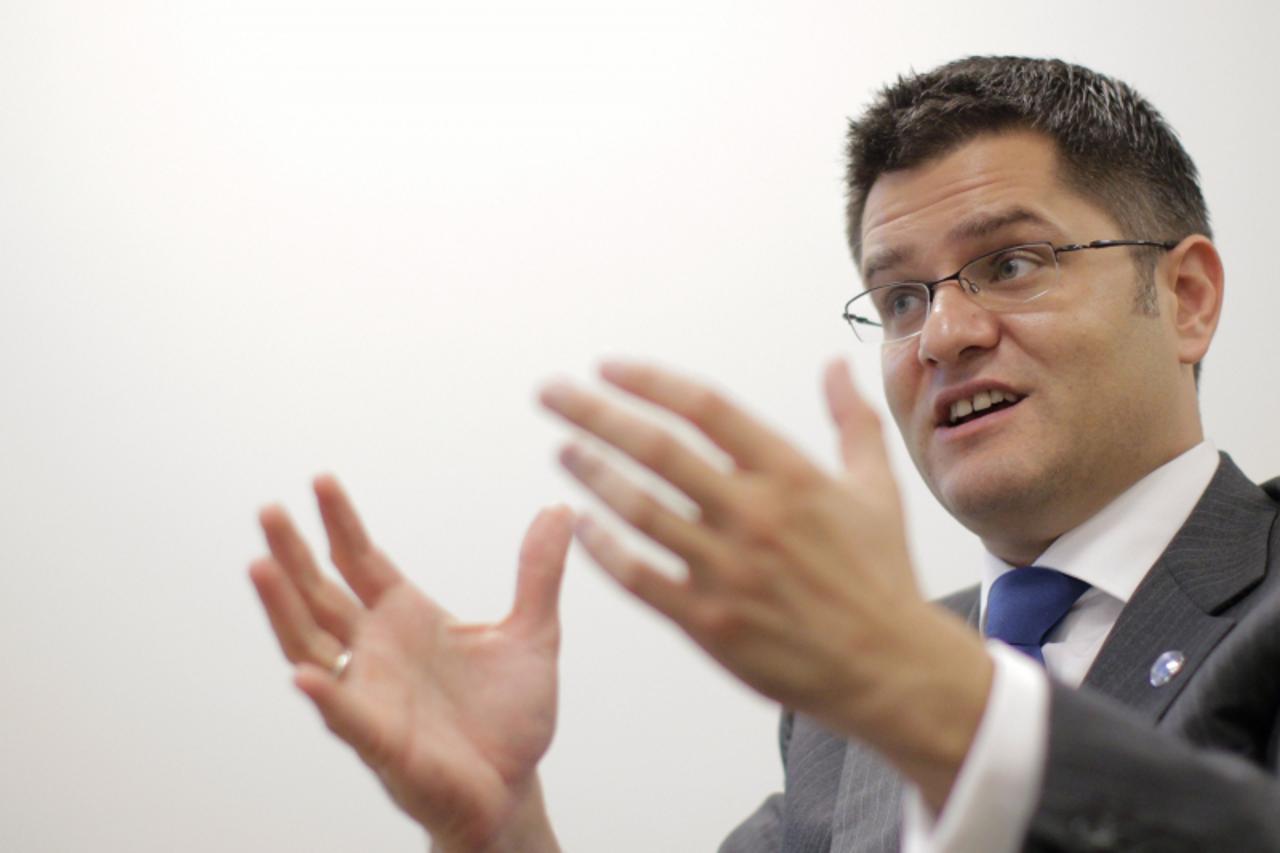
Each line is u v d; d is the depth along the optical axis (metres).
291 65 5.49
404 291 5.22
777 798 3.46
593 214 5.14
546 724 2.05
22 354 5.39
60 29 5.65
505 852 2.01
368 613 2.01
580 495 4.92
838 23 5.04
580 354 5.04
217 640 5.03
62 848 4.92
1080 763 1.32
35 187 5.53
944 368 2.85
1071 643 2.72
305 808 4.84
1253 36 4.46
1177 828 1.29
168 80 5.57
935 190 2.94
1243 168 4.38
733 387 4.86
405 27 5.45
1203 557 2.56
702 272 4.99
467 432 5.05
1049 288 2.80
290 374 5.23
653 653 4.70
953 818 1.30
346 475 5.09
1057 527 2.85
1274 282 4.27
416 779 1.93
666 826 4.56
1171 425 2.83
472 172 5.28
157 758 4.96
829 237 4.88
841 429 1.39
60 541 5.20
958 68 3.12
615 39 5.27
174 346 5.32
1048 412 2.75
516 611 2.10
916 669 1.31
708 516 1.28
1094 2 4.68
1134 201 2.90
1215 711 2.22
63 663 5.08
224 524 5.13
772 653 1.29
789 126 5.02
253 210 5.39
